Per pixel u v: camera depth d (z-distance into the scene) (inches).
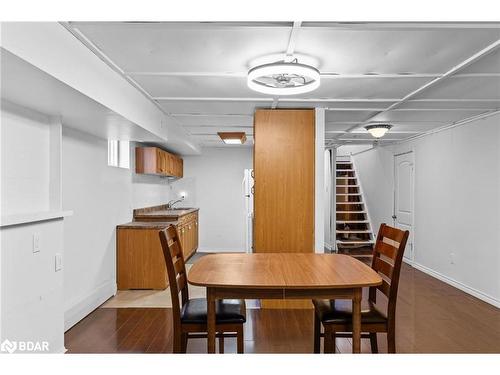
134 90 124.2
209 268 91.5
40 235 89.3
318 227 151.8
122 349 112.4
